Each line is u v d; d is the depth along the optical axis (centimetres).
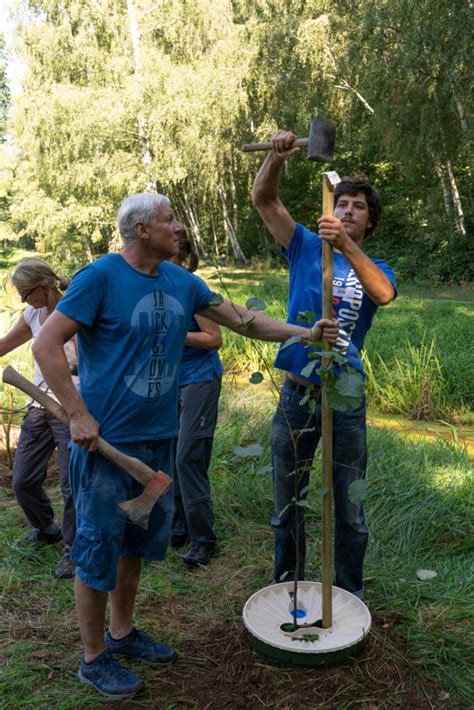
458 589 326
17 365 781
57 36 2230
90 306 241
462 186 2272
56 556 374
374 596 323
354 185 290
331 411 260
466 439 638
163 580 346
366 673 264
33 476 366
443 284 1969
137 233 245
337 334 253
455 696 254
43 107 2114
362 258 255
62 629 302
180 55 2327
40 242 2862
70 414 242
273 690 256
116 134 2222
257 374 292
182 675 269
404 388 744
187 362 366
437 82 1827
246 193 2958
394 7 1756
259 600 295
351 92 2166
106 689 256
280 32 2127
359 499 246
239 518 420
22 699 256
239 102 2200
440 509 402
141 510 243
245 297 1398
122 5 2253
